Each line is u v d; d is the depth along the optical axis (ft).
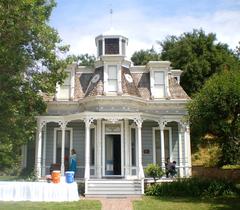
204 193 68.69
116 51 94.38
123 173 81.71
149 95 91.40
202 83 143.33
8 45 54.08
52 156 87.97
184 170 85.97
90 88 89.97
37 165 79.71
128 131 84.64
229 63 145.07
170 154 88.89
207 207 54.03
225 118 68.33
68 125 88.74
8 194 60.34
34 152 89.61
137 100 86.89
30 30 59.62
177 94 91.97
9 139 66.18
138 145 78.28
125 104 85.25
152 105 90.58
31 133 76.69
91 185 73.20
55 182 64.34
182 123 83.92
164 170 80.07
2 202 57.47
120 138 84.33
